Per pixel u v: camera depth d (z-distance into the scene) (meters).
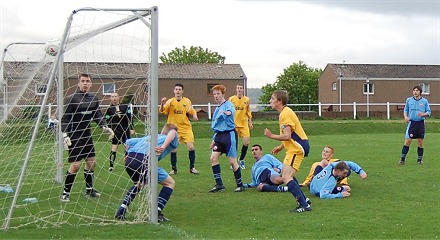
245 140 14.54
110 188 11.02
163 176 8.18
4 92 11.85
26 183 11.07
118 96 10.56
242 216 8.36
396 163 15.04
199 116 37.94
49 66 10.14
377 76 54.62
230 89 52.34
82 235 7.19
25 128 11.27
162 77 51.09
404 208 8.80
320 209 8.79
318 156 17.28
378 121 34.41
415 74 55.50
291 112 8.69
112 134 10.12
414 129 14.62
